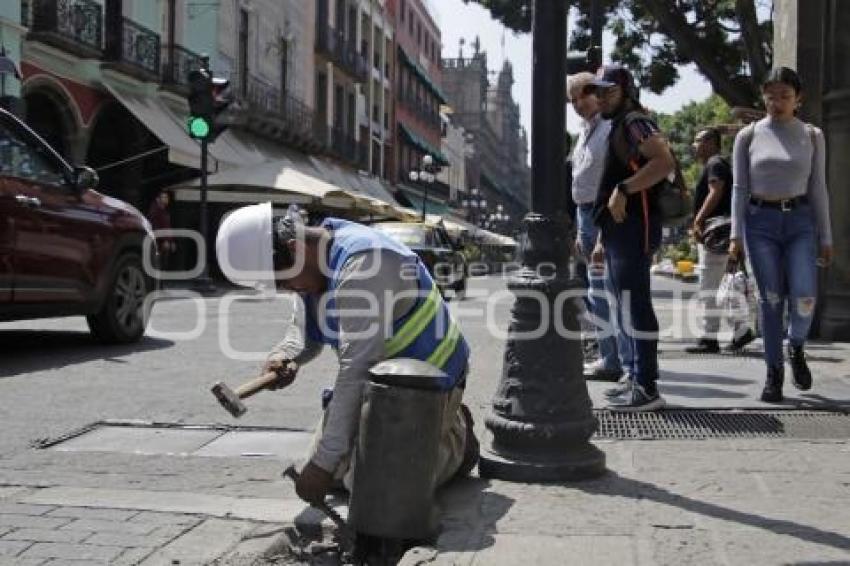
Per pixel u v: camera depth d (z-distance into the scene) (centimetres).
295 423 507
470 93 11819
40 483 390
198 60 2653
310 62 3872
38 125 2095
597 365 626
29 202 719
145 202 2583
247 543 317
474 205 7281
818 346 793
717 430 468
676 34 1756
